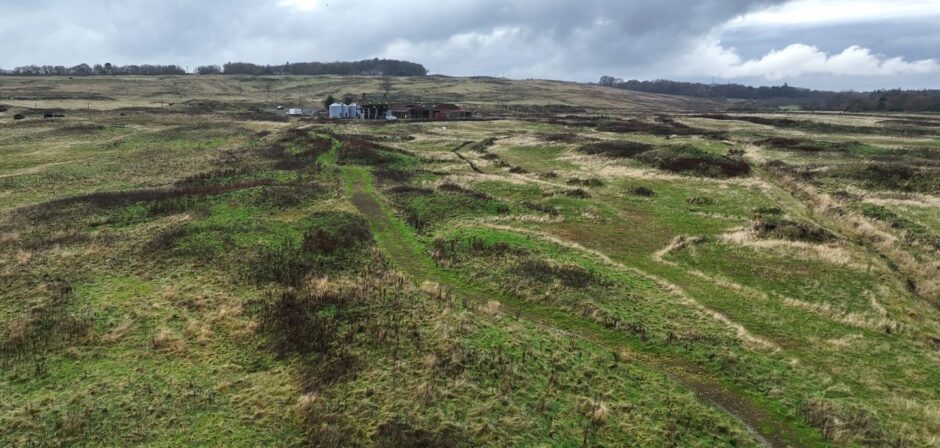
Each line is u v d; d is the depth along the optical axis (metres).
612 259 27.64
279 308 20.27
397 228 31.70
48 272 24.11
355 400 14.77
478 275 24.34
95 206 36.00
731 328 19.66
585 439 13.52
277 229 29.98
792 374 16.75
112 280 23.31
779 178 46.25
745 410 15.11
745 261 26.95
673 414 14.58
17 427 13.72
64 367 16.53
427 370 16.14
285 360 16.97
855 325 20.17
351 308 20.22
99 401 14.76
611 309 20.91
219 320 19.48
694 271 25.95
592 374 16.33
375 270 24.62
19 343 17.83
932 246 28.17
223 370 16.41
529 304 21.89
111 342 18.02
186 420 14.05
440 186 42.56
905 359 17.70
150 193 39.56
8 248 27.61
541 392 15.33
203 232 29.02
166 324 19.27
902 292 22.89
